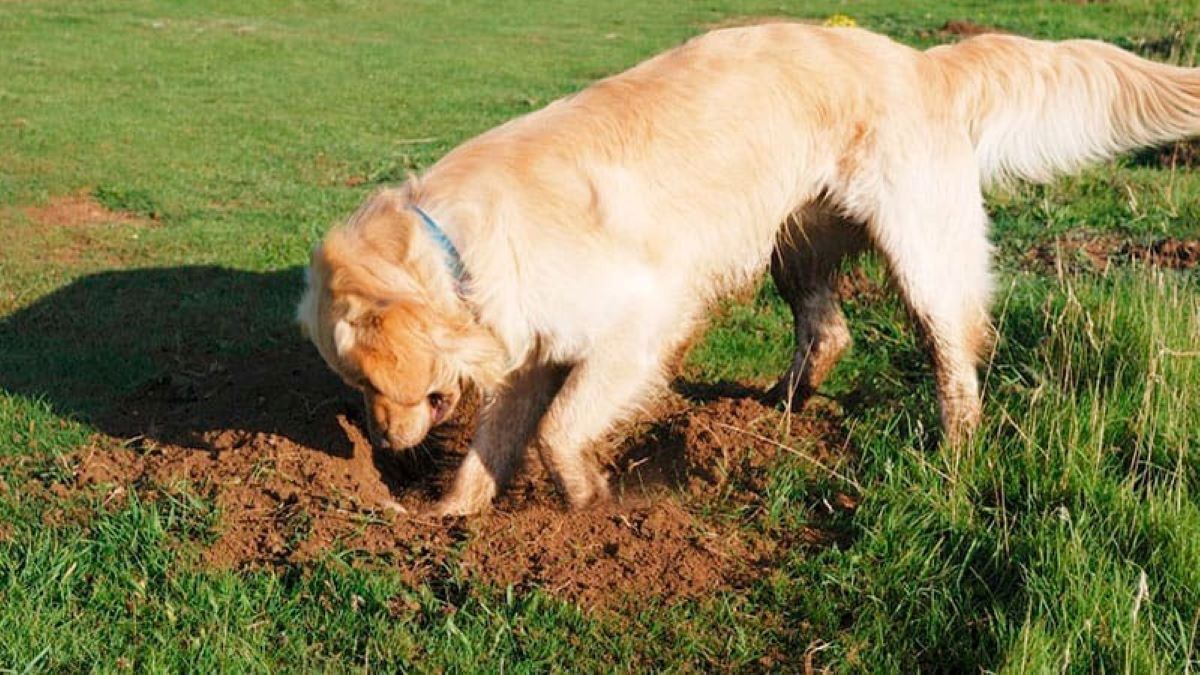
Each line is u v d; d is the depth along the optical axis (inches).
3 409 105.0
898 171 97.7
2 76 245.8
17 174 169.8
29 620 81.9
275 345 119.1
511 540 89.3
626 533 90.3
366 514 91.4
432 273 89.3
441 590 85.5
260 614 83.7
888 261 99.1
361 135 199.5
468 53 287.1
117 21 325.1
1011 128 101.8
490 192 90.0
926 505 91.4
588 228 91.2
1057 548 84.0
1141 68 101.4
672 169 94.0
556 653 81.4
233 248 142.6
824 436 103.0
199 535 89.1
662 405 108.5
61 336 120.6
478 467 98.9
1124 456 94.7
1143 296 107.3
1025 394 99.7
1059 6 325.7
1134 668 77.3
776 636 82.7
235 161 181.0
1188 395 97.7
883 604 84.0
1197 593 82.0
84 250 142.4
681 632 82.4
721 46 98.4
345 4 366.6
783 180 97.6
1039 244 137.9
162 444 99.7
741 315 123.6
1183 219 142.8
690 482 97.0
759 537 91.0
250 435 98.6
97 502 92.0
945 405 100.0
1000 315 114.3
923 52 102.2
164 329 122.3
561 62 274.4
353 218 92.5
